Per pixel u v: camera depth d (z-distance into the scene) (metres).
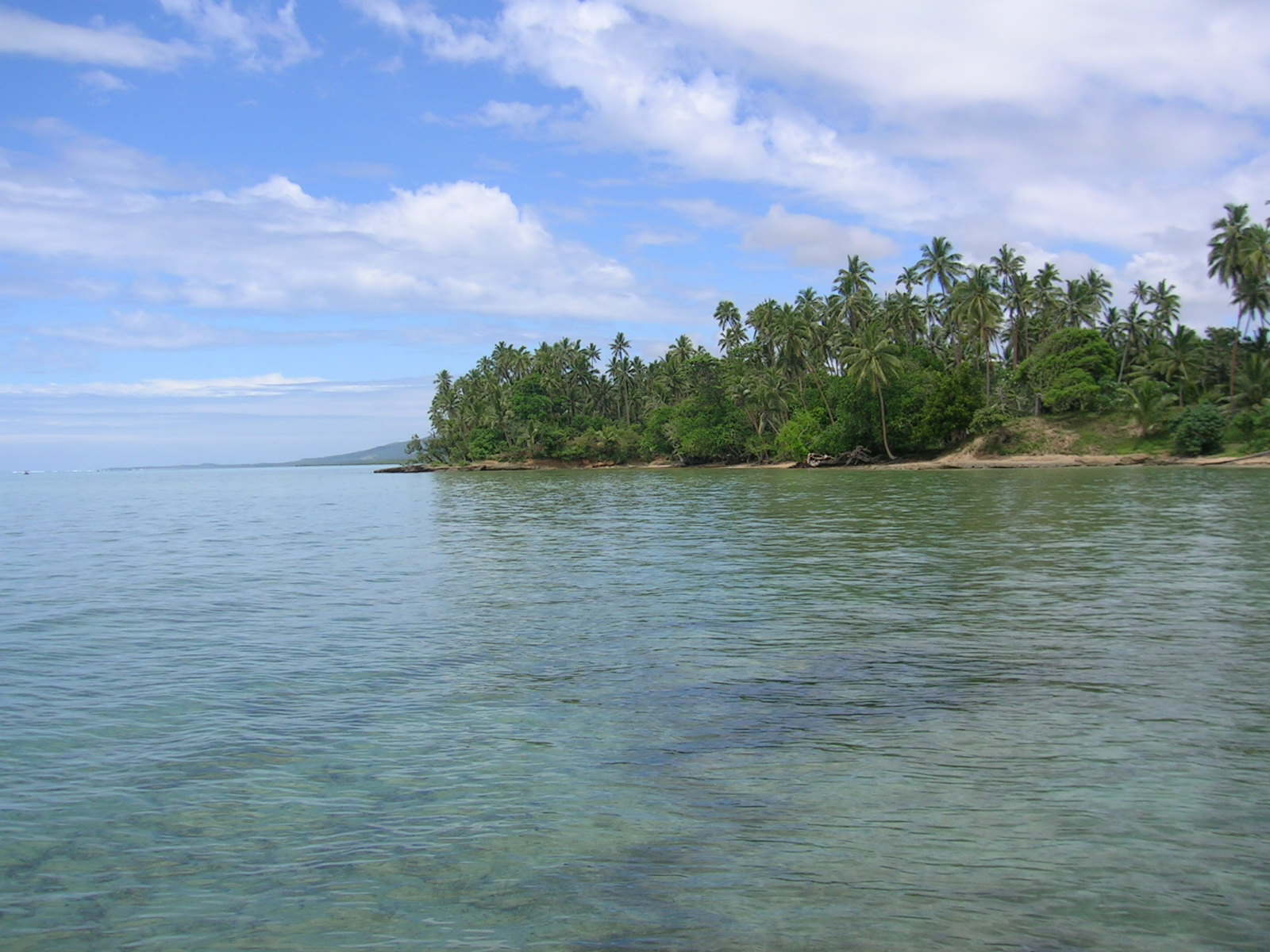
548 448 170.75
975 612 17.45
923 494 57.12
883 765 9.33
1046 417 107.19
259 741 10.45
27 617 19.09
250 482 153.62
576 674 13.27
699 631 16.25
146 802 8.69
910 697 11.77
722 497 62.66
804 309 129.38
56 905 6.80
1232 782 8.67
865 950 6.03
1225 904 6.52
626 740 10.27
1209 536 29.70
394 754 9.95
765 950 6.05
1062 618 16.70
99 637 16.75
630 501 62.19
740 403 133.12
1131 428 100.25
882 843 7.56
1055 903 6.57
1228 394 103.62
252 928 6.46
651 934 6.28
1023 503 47.12
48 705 12.06
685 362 158.75
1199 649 14.05
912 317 120.94
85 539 39.75
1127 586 20.12
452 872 7.21
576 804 8.48
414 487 109.19
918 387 109.25
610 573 24.42
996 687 12.15
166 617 18.86
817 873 7.08
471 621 17.67
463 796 8.72
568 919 6.48
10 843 7.82
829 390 116.12
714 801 8.48
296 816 8.33
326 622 17.95
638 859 7.36
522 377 183.12
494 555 30.02
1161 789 8.53
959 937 6.16
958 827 7.84
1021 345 127.00
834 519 40.53
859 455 112.06
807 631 15.98
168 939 6.34
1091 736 10.07
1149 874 6.96
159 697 12.44
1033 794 8.49
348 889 6.96
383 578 24.75
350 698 12.22
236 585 23.77
